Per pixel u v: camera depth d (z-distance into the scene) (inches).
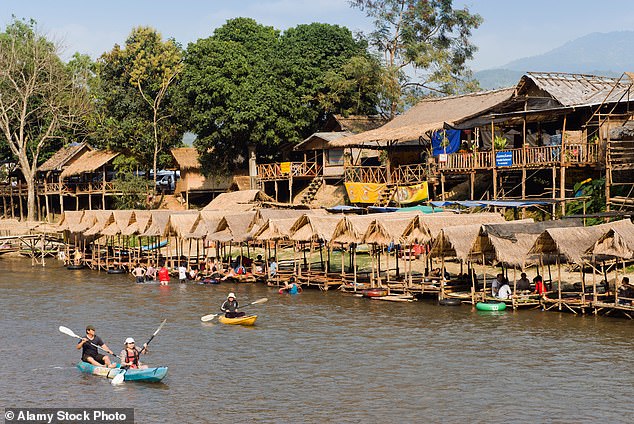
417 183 2432.3
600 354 1252.5
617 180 1988.2
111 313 1740.9
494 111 2316.7
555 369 1176.8
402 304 1758.1
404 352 1304.1
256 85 3051.2
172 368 1237.1
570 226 1685.5
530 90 2290.8
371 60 3034.0
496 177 2175.2
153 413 1015.6
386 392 1085.8
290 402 1050.1
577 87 2217.0
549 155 2026.3
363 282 1998.0
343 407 1024.9
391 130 2610.7
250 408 1027.9
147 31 3528.5
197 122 3171.8
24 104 3550.7
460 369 1191.6
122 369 1183.6
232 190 3309.5
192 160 3415.4
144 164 3550.7
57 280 2361.0
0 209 4121.6
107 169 3474.4
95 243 2942.9
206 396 1083.3
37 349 1390.3
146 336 1487.5
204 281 2212.1
